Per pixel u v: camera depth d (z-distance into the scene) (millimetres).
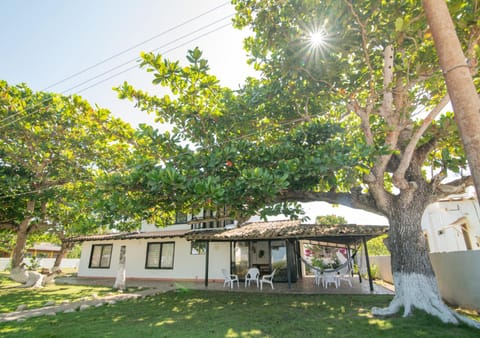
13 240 19297
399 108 7008
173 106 8328
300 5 6188
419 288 6309
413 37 6391
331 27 6270
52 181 13148
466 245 13969
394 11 6047
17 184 12133
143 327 6250
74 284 15422
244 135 8641
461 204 14594
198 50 7023
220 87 8305
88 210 10531
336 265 18344
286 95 8109
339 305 8391
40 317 7234
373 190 7102
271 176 6156
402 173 6695
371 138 7375
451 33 3221
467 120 2869
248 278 14047
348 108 7918
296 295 10656
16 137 11609
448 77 3105
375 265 17047
